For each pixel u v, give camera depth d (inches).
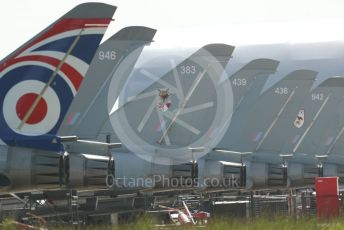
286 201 4690.0
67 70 2839.6
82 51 2844.5
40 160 2851.9
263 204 4638.3
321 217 3422.7
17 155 2837.1
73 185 3223.4
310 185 5324.8
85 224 3449.8
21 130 2837.1
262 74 4724.4
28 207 3491.6
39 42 2827.3
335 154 5733.3
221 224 2689.5
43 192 3479.3
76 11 2842.0
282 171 4916.3
